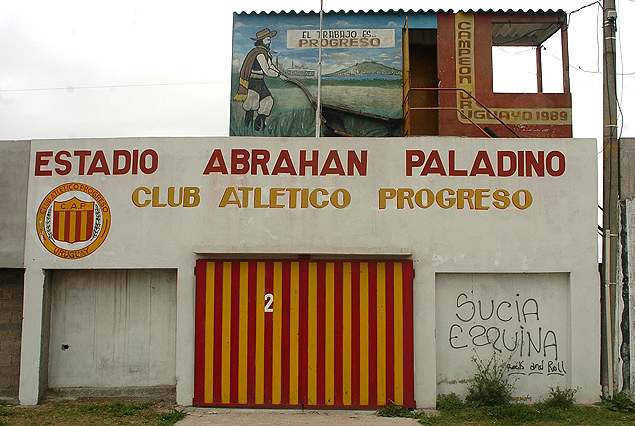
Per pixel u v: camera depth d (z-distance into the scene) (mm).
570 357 9523
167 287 9977
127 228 9742
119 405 9375
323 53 14266
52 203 9828
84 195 9820
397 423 8516
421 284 9547
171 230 9727
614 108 10070
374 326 9375
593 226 9625
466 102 13594
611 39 10250
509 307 9680
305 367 9352
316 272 9500
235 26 14453
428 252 9602
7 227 9828
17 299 10031
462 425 8422
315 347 9375
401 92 14016
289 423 8469
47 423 8461
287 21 14414
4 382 9891
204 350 9422
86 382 9891
